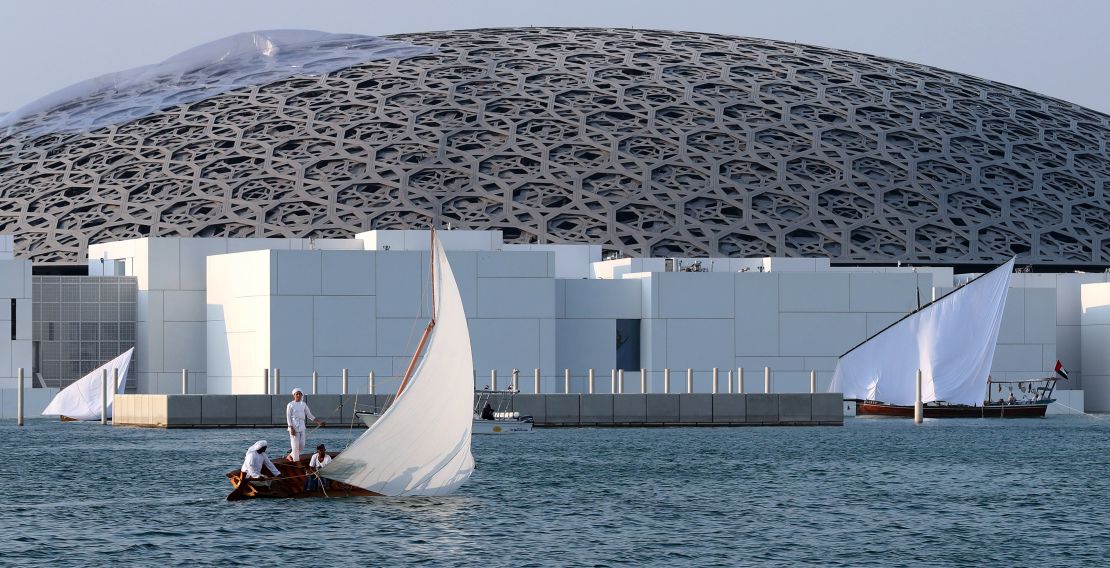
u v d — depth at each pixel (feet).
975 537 493.77
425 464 561.43
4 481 613.52
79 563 442.91
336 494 560.61
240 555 453.99
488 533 492.13
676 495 583.17
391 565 442.50
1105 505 564.30
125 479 618.03
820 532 501.56
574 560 450.71
